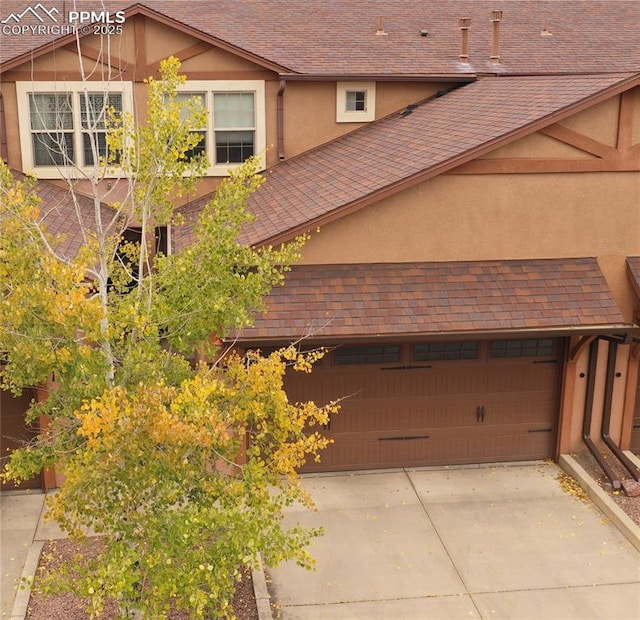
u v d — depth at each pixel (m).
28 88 15.15
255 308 8.48
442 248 11.62
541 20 20.06
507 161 11.43
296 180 14.20
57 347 6.59
